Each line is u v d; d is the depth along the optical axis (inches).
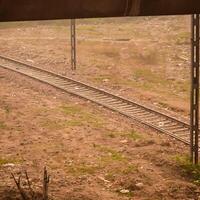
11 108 1305.4
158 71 1776.6
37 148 1027.3
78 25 2593.5
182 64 1846.7
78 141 1079.6
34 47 2058.3
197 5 538.3
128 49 2033.7
